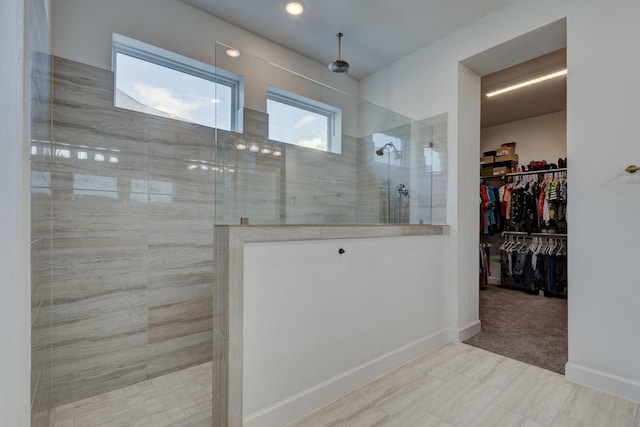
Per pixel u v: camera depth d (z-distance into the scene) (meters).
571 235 2.05
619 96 1.88
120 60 2.12
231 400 1.43
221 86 2.15
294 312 1.67
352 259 1.97
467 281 2.82
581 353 2.00
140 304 2.08
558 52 3.06
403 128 2.99
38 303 1.25
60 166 1.80
